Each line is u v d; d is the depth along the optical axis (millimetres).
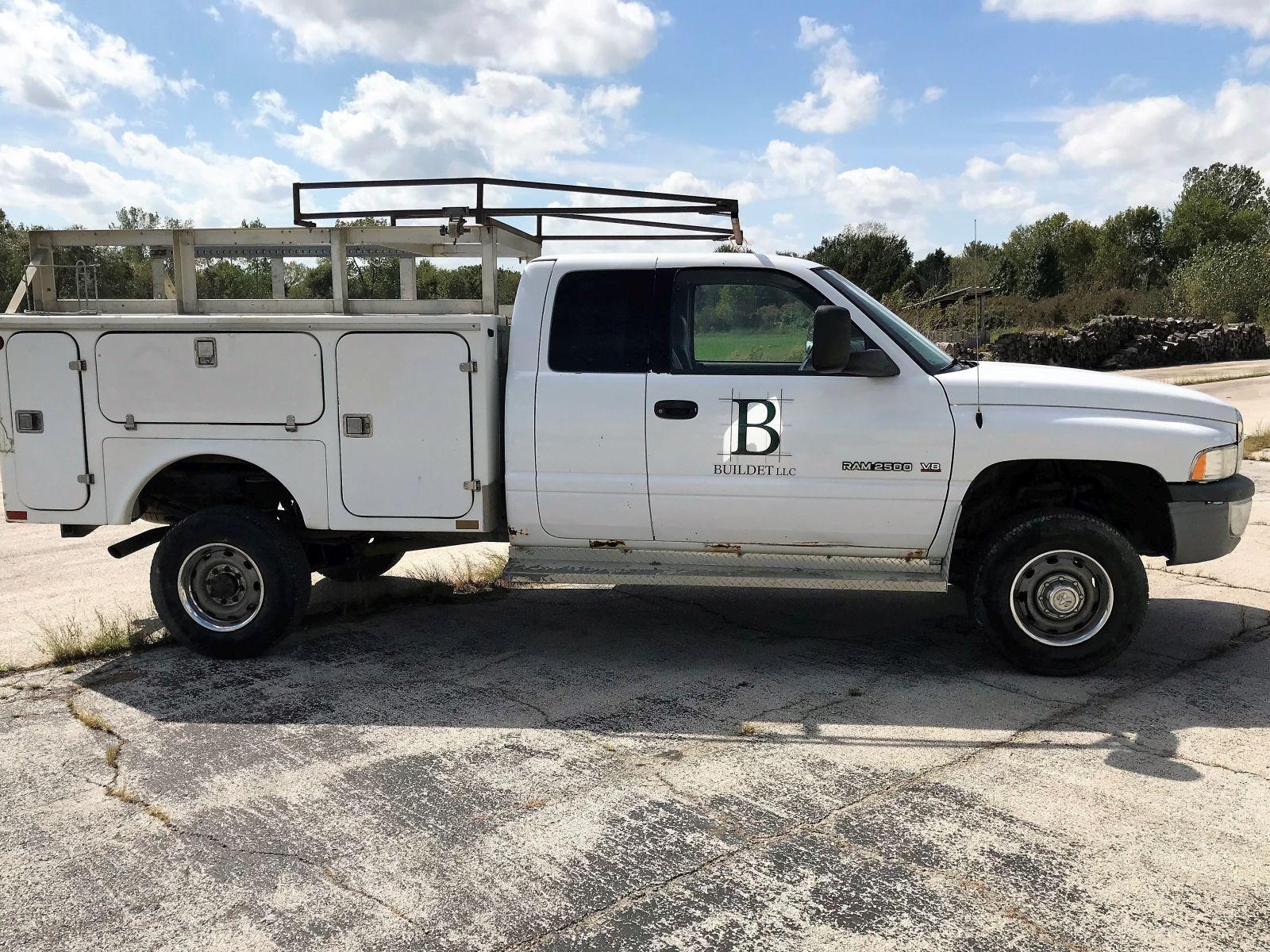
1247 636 5586
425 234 5328
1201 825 3461
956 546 5266
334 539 5621
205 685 5012
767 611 6301
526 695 4836
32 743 4309
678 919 2945
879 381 4867
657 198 5508
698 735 4324
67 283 5875
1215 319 36438
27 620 6191
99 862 3318
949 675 5051
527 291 5145
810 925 2902
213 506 5527
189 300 5480
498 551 7859
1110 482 5062
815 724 4430
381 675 5141
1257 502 9031
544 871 3219
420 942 2850
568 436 5051
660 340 5023
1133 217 67812
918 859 3256
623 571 5184
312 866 3266
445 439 5082
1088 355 28000
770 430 4906
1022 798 3678
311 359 5098
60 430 5293
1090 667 4918
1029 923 2900
